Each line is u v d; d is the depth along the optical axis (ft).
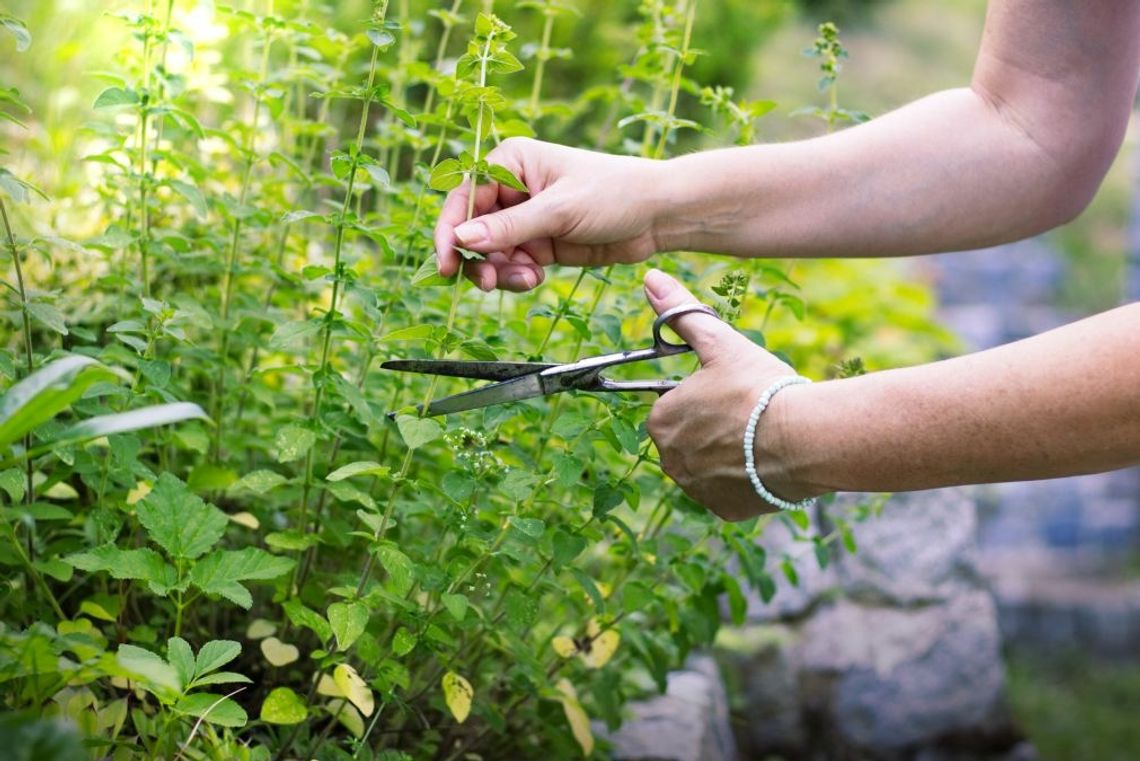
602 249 4.55
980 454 3.62
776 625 9.26
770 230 4.64
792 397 3.86
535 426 5.24
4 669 3.33
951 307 23.31
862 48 30.53
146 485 4.83
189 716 4.01
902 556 9.70
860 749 9.32
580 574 4.74
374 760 4.69
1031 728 13.19
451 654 5.22
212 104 7.22
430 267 4.22
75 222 6.26
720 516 4.32
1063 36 4.52
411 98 9.39
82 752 2.83
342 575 4.80
